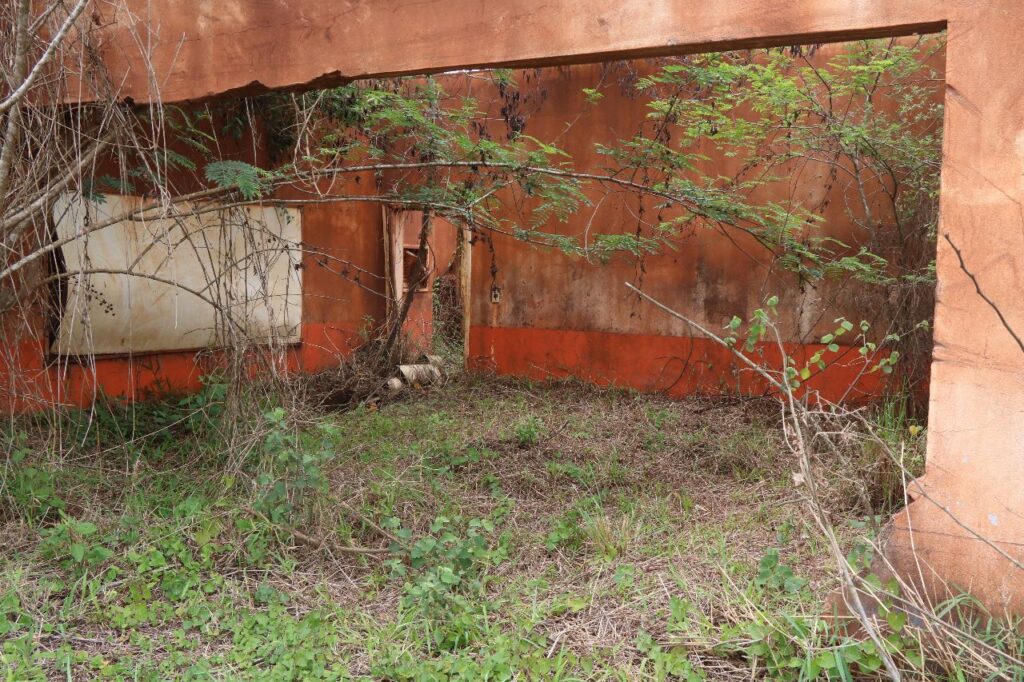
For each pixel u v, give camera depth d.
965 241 3.01
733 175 8.50
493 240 10.21
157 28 4.96
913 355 7.09
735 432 6.94
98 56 4.94
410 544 4.38
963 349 3.01
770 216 7.27
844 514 4.79
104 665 3.16
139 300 7.04
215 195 6.13
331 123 7.64
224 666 3.21
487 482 5.65
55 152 5.11
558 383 9.55
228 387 5.57
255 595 3.84
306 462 4.43
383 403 8.54
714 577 3.92
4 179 4.56
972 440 3.00
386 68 4.30
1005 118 2.92
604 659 3.24
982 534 2.98
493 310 10.27
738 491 5.43
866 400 7.70
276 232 8.51
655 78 6.74
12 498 4.55
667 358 9.09
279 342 5.80
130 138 5.26
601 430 7.25
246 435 5.25
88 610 3.65
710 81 6.68
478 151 6.18
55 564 4.05
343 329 9.68
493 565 4.25
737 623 3.33
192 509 4.52
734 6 3.44
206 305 7.70
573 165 9.39
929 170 6.99
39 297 5.85
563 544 4.54
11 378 5.29
